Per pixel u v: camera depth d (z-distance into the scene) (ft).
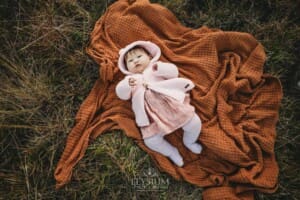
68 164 4.80
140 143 4.77
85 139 4.80
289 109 5.20
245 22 5.47
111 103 4.92
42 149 5.04
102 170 4.87
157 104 4.57
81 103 5.20
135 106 4.60
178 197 4.82
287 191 4.93
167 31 5.14
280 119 5.14
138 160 4.83
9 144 5.10
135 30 5.04
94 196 4.84
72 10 5.40
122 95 4.62
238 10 5.48
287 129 5.13
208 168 4.77
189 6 5.51
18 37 5.34
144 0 5.14
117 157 4.83
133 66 4.65
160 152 4.71
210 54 4.90
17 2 5.42
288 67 5.33
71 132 4.89
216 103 4.76
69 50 5.31
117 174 4.83
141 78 4.62
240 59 5.02
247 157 4.61
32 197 4.97
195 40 5.03
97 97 4.97
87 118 4.89
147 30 5.06
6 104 5.10
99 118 4.90
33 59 5.27
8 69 5.27
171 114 4.52
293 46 5.37
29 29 5.34
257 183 4.58
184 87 4.62
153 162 4.84
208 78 4.84
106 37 5.12
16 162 5.08
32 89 5.13
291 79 5.26
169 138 4.77
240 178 4.58
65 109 5.13
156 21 5.12
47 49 5.29
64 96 5.20
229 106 4.74
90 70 5.27
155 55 4.81
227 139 4.60
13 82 5.24
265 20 5.51
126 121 4.80
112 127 4.83
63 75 5.28
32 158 5.04
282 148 5.09
